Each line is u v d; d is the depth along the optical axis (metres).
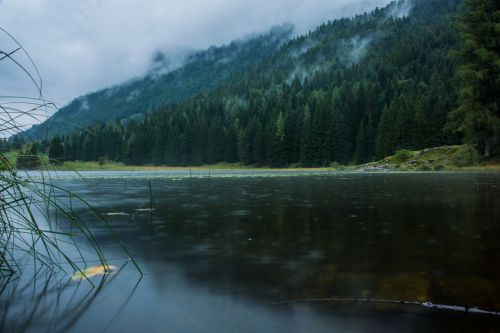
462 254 2.76
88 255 2.81
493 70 26.70
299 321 1.59
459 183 11.85
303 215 4.89
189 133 91.88
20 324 1.57
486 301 1.80
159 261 2.60
